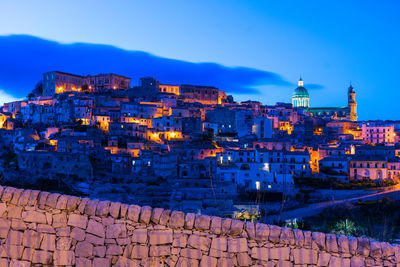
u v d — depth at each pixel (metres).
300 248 15.41
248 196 104.25
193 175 122.06
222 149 134.62
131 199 100.25
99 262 15.17
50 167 121.88
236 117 179.38
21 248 15.24
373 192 110.38
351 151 148.75
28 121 184.12
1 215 15.39
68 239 15.29
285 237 15.42
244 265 15.25
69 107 173.00
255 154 125.88
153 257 15.22
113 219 15.36
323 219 81.44
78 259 15.20
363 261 15.39
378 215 82.00
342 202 98.06
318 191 110.62
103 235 15.27
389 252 15.42
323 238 15.53
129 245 15.25
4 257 15.21
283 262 15.32
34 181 112.62
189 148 133.88
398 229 62.47
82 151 131.50
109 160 129.50
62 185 111.00
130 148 140.38
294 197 105.94
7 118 181.38
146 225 15.35
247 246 15.36
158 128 162.62
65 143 134.62
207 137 162.88
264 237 15.39
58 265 15.17
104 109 174.12
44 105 186.75
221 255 15.27
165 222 15.38
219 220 15.50
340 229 58.06
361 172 126.38
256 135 168.00
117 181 117.94
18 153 127.50
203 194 102.00
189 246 15.30
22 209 15.42
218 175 115.94
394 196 104.38
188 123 166.25
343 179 122.69
